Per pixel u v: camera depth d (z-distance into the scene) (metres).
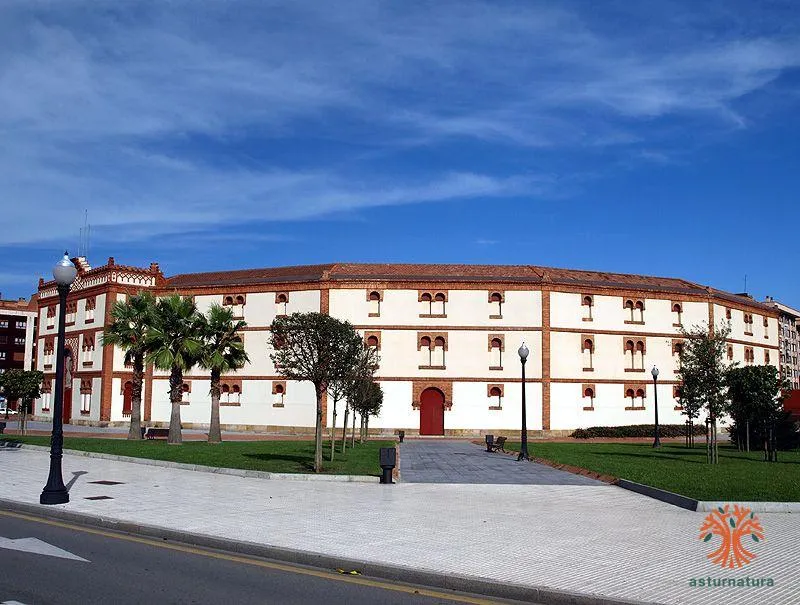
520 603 9.66
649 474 23.94
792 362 98.31
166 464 26.09
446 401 54.94
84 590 9.72
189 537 13.11
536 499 18.75
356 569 11.12
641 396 58.69
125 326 43.03
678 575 10.53
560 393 55.94
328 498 18.28
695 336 37.47
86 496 17.91
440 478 23.69
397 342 55.56
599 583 10.02
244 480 22.14
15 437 39.62
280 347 26.02
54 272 17.59
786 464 28.69
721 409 30.67
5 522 14.94
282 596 9.61
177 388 39.38
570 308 57.06
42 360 68.50
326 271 56.78
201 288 59.62
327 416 54.97
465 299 55.94
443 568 10.77
